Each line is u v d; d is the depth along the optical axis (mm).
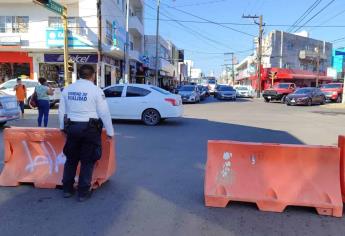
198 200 5660
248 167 5520
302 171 5402
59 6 20031
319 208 5156
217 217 5012
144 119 15195
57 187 6168
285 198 5262
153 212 5145
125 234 4438
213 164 5590
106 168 6258
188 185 6410
